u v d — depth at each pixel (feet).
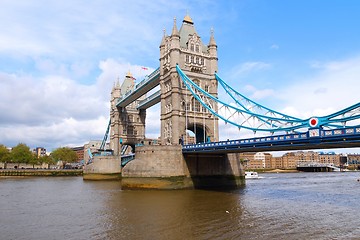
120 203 129.59
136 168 186.19
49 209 118.52
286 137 127.34
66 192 179.11
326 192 177.27
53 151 570.46
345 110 111.24
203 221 92.43
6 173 380.58
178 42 223.92
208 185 196.24
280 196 152.15
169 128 221.66
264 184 245.65
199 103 225.15
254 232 79.97
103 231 82.58
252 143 142.10
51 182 270.05
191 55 228.02
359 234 78.59
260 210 110.32
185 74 221.46
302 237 75.56
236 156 214.90
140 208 116.26
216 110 228.43
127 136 348.18
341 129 107.24
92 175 302.86
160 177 181.78
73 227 87.66
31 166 498.28
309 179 338.34
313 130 116.26
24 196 160.45
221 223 89.81
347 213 105.40
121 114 349.41
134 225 88.69
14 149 450.30
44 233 81.56
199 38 234.99
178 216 100.12
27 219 99.66
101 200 140.77
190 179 190.08
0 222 95.40
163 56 236.63
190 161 193.16
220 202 128.98
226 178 204.74
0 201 141.69
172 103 216.74
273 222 91.04
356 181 295.48
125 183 188.85
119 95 356.59
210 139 224.53
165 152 185.26
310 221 92.58
